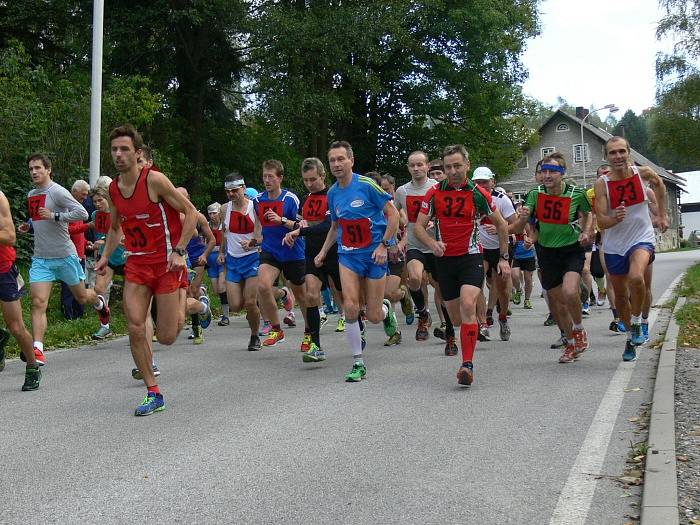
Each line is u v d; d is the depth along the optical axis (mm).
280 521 3986
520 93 39500
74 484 4637
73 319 12273
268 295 9445
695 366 7488
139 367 6457
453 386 7203
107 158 19391
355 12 26047
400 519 3979
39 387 7664
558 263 8453
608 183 8008
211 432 5758
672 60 36375
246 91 28609
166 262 6398
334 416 6137
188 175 27828
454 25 32781
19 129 17125
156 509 4191
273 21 24906
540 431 5562
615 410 6113
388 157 37594
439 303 9922
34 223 8781
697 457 4789
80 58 26172
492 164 41656
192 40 27047
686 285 16141
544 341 10031
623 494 4281
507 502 4191
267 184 9266
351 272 7648
